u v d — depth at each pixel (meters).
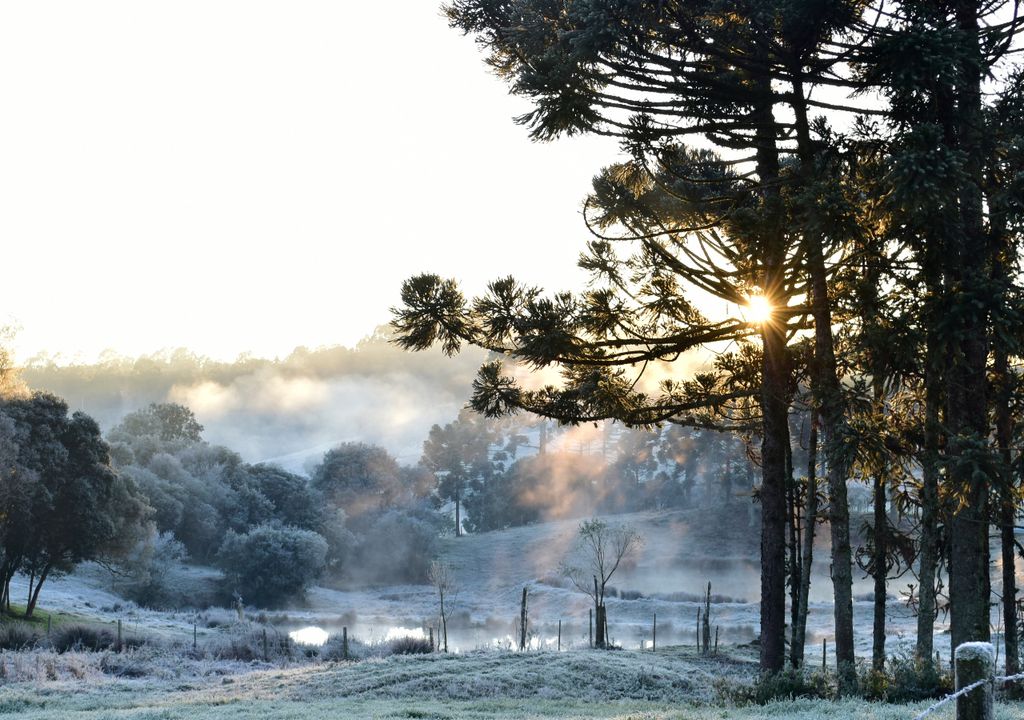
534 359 26.50
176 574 113.75
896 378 24.38
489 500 187.88
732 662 39.09
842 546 23.17
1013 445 25.55
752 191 25.75
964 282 22.73
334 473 155.88
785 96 24.47
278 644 51.69
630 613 83.69
